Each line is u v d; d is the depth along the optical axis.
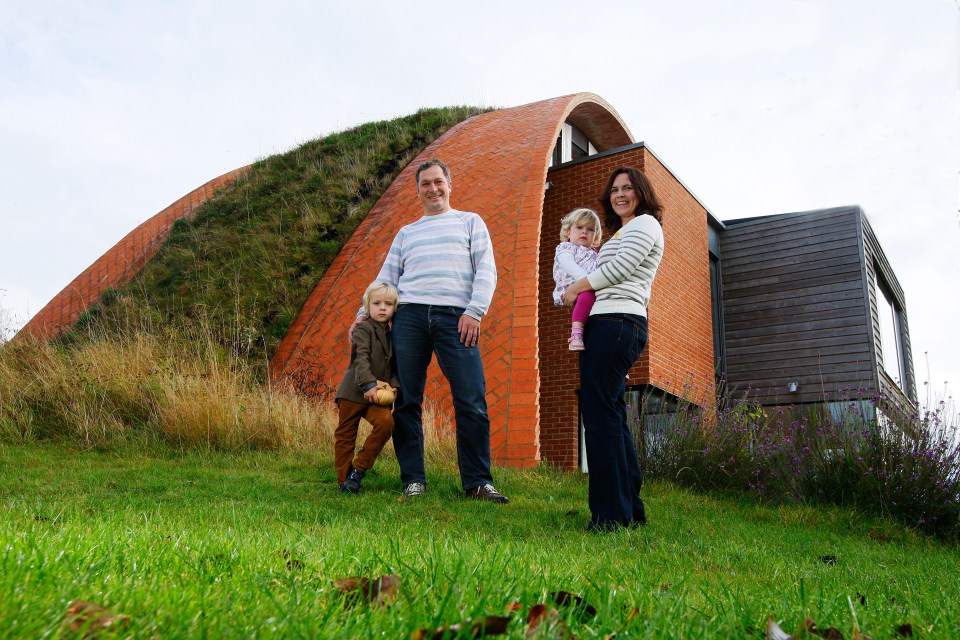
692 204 13.80
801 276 14.29
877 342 14.06
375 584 1.47
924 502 5.27
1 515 2.81
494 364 8.60
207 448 6.25
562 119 12.52
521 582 1.62
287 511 3.56
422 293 4.51
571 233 4.07
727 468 6.25
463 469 4.46
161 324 10.71
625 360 3.54
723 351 14.69
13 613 1.03
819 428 6.16
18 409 6.63
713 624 1.44
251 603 1.30
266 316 11.23
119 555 1.65
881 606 1.87
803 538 4.14
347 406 4.59
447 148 13.67
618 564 2.31
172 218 15.81
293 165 15.94
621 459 3.55
